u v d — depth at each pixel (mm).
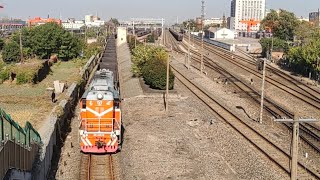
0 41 96312
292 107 42906
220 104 40438
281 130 33969
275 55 86250
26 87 48344
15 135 17078
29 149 19016
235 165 24203
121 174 22250
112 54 71812
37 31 83625
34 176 18594
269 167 24078
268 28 123188
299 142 30562
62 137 27984
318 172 23734
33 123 30266
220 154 26094
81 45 88188
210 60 84375
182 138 28906
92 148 25281
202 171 22859
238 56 89000
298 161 25062
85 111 25203
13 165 16172
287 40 106562
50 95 38438
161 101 42250
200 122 33875
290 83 56219
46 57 84438
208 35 160250
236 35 158250
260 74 63031
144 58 55469
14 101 37625
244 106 42688
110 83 28562
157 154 25328
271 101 44875
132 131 30484
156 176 21969
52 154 23922
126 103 41906
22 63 60719
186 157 25016
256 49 105188
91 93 25469
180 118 34938
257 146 27422
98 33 148500
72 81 46344
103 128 25281
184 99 43719
